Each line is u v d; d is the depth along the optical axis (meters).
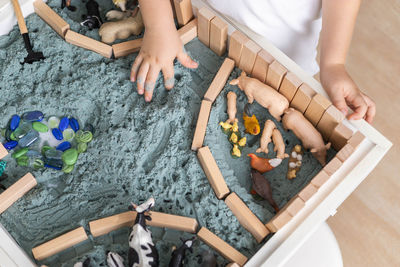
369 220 1.23
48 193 0.83
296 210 0.76
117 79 0.89
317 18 0.95
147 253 0.75
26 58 0.90
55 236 0.80
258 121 0.87
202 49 0.92
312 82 0.84
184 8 0.88
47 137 0.88
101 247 0.78
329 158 0.84
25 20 0.93
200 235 0.78
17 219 0.81
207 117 0.85
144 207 0.77
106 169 0.84
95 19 0.92
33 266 0.75
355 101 0.85
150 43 0.87
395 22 1.41
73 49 0.91
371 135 0.81
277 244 0.76
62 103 0.88
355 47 1.38
